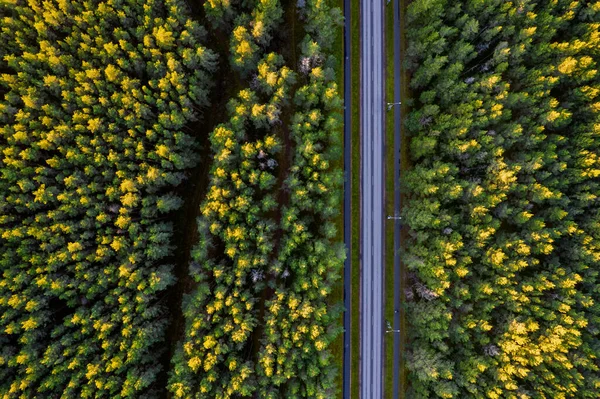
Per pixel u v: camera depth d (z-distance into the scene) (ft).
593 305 177.37
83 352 160.97
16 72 177.78
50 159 164.96
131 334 169.48
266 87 177.88
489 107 178.60
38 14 168.04
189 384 163.43
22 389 156.35
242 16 174.70
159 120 169.78
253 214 173.37
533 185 179.11
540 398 171.73
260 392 168.55
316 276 170.09
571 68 173.88
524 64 188.03
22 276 161.58
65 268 171.83
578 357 173.17
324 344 165.78
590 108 180.14
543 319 179.63
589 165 178.19
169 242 189.98
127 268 166.20
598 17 178.50
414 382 190.90
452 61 185.57
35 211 171.53
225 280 168.66
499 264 177.06
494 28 176.65
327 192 178.70
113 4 166.61
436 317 178.19
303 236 171.94
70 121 169.89
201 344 166.71
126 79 166.40
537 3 184.14
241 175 173.27
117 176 171.42
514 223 188.03
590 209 184.24
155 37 168.35
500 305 183.83
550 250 175.83
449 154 184.75
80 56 170.19
